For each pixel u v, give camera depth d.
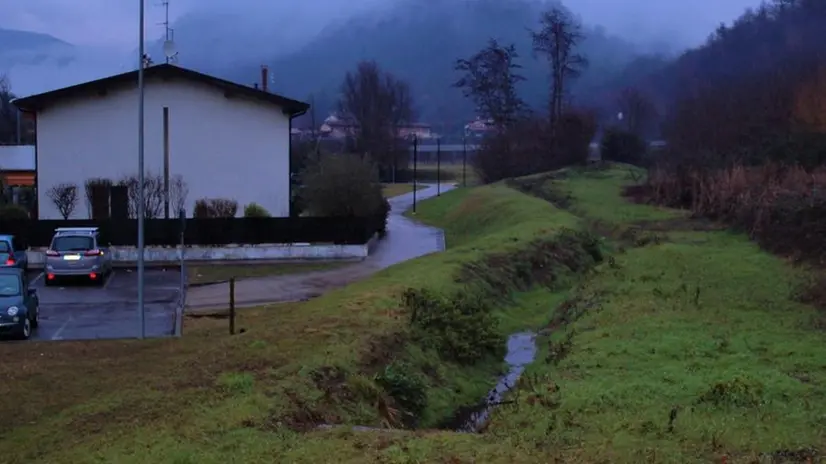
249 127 39.41
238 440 8.95
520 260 26.45
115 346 15.38
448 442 8.96
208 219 33.38
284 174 39.75
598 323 17.62
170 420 9.84
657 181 47.75
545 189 56.09
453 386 14.49
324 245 33.66
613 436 9.41
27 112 38.94
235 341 14.48
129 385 11.84
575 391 11.85
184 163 39.16
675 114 70.81
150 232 33.16
